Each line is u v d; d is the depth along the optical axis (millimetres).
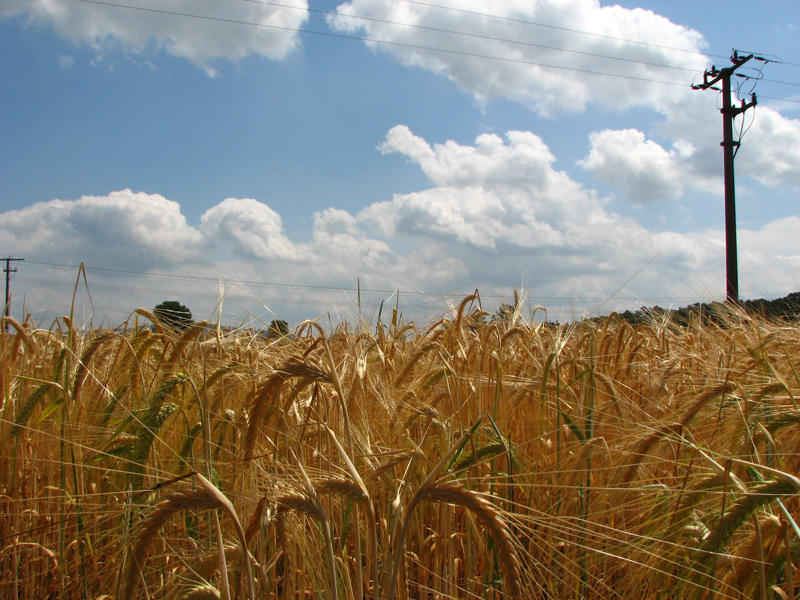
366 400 3729
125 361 4074
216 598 2092
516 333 5152
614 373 4812
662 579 2559
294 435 2975
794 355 4285
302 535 2578
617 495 3021
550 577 2797
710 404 3471
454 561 3080
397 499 2135
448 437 3213
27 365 4371
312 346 3445
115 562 2770
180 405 3168
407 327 7184
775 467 2818
